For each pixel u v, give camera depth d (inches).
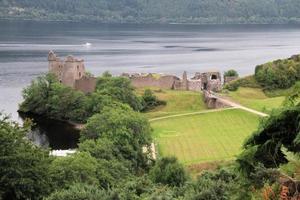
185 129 4694.9
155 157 3757.4
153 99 5920.3
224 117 5073.8
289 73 6683.1
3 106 6250.0
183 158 3703.3
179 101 5974.4
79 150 3203.7
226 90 6515.8
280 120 1003.3
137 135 3782.0
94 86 6294.3
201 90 6569.9
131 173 3189.0
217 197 1294.3
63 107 5718.5
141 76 6565.0
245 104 5541.3
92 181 2224.4
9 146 1779.0
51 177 1936.5
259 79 6673.2
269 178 898.1
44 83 6038.4
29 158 1793.8
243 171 1024.9
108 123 3747.5
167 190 1759.4
